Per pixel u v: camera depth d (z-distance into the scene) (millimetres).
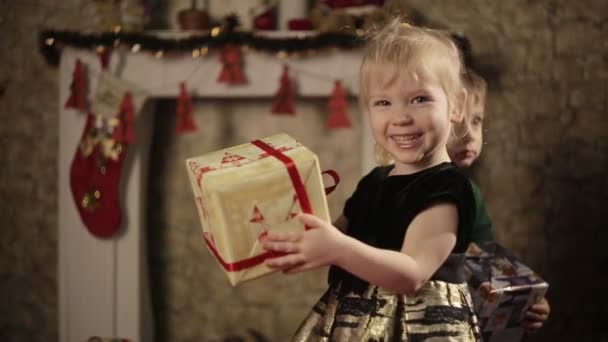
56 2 2908
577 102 2736
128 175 2791
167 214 2992
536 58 2734
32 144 2973
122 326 2822
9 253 3023
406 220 965
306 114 2863
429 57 962
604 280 2773
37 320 3035
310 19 2625
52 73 2936
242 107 2900
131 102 2652
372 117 990
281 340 2971
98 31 2705
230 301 2996
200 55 2646
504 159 2775
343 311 989
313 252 856
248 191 872
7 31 2947
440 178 979
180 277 3016
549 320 2793
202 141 2941
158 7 2893
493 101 2756
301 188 889
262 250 877
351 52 2568
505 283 1429
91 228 2744
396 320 951
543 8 2725
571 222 2770
